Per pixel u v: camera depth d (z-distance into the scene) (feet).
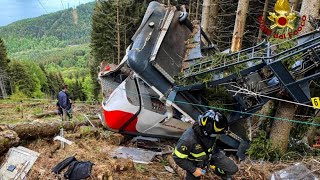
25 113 38.55
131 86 18.44
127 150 17.34
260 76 16.06
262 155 16.25
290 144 18.30
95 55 94.22
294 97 13.65
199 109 15.90
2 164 14.57
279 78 13.46
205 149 9.71
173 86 15.29
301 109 18.76
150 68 14.85
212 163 11.17
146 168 14.97
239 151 16.44
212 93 16.16
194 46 17.11
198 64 15.58
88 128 20.62
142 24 16.71
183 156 9.62
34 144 17.43
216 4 43.93
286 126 16.52
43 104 47.98
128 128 18.97
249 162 15.31
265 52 15.03
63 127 20.35
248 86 15.40
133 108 17.98
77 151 16.56
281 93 15.49
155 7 17.42
